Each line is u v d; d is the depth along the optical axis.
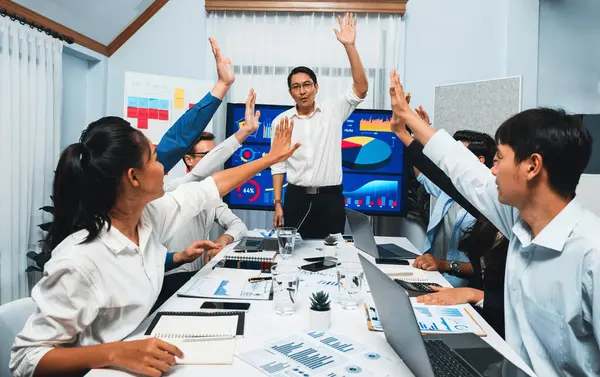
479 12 3.67
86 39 3.62
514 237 1.19
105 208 1.06
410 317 0.80
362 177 3.56
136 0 3.63
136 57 3.91
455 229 2.42
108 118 1.11
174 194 1.45
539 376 1.07
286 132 1.72
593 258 0.93
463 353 0.95
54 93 3.24
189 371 0.88
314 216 2.83
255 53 3.76
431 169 1.69
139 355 0.87
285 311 1.24
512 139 1.02
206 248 1.71
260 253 2.00
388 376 0.87
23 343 0.94
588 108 3.57
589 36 3.54
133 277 1.09
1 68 2.78
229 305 1.28
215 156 2.15
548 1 3.58
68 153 1.03
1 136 2.78
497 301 1.37
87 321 0.99
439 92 3.53
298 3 3.67
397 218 3.79
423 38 3.73
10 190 2.84
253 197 3.60
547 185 1.00
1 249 2.80
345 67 3.73
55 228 1.07
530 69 3.52
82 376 0.92
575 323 0.99
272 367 0.90
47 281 0.95
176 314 1.19
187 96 3.52
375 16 3.70
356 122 3.54
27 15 3.00
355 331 1.11
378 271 0.95
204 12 3.82
